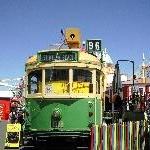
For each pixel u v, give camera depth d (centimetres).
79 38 1588
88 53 1500
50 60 1421
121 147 1113
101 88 1491
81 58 1426
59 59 1418
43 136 1391
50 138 1471
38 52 1441
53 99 1394
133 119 1371
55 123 1379
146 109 1342
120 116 1505
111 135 1184
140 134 1020
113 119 1496
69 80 1409
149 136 994
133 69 1531
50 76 1420
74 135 1379
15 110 2017
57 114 1377
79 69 1423
